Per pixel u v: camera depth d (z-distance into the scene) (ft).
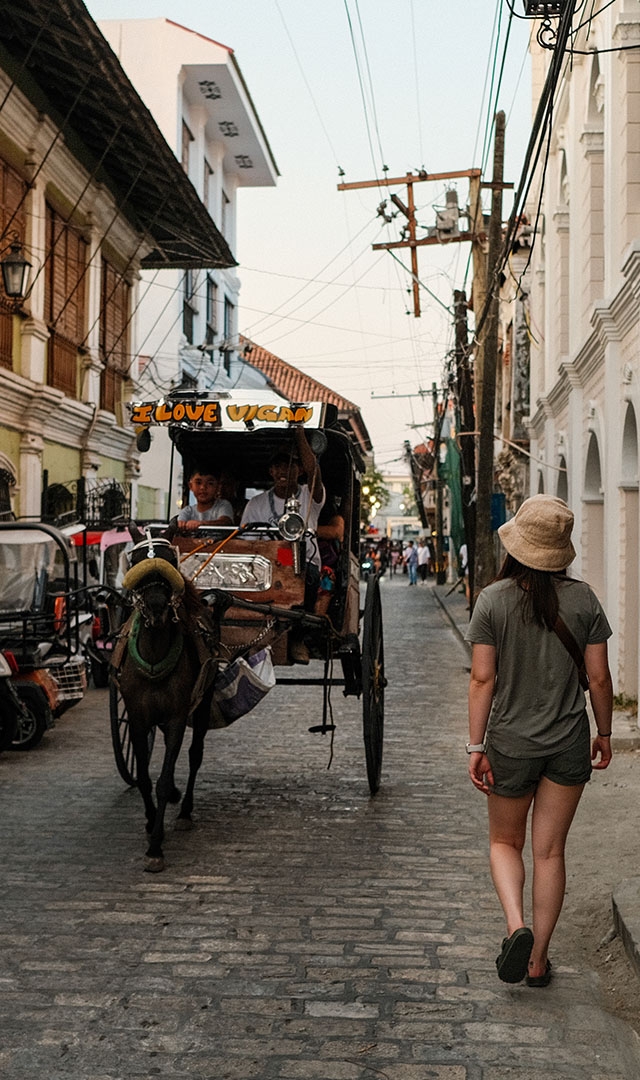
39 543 36.55
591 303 47.44
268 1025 14.47
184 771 30.83
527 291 76.02
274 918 18.52
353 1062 13.47
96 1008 14.96
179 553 25.12
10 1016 14.70
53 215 60.34
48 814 25.50
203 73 92.22
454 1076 13.12
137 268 76.95
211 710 24.59
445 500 176.45
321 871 21.21
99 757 32.53
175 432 27.35
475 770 15.42
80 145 60.49
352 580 29.19
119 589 48.32
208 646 22.52
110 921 18.31
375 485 234.58
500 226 56.29
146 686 21.77
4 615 33.91
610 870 21.48
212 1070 13.29
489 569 65.21
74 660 36.11
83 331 65.36
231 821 25.05
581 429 50.70
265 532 25.41
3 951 16.97
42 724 33.58
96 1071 13.25
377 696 28.71
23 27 47.32
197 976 16.06
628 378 38.17
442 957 16.84
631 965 16.60
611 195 40.37
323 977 16.02
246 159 111.86
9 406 52.70
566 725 15.19
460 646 68.18
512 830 15.74
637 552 39.45
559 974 16.20
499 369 96.02
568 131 53.11
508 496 98.12
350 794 28.02
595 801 26.99
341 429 26.76
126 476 77.56
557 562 15.28
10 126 51.67
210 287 106.32
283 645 25.58
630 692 39.81
